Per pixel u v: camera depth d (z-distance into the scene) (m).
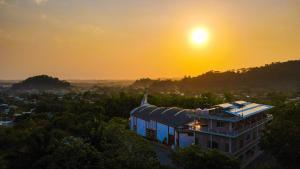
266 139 43.62
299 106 48.62
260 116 58.75
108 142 44.31
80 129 47.91
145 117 68.31
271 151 42.69
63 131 45.97
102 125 49.97
